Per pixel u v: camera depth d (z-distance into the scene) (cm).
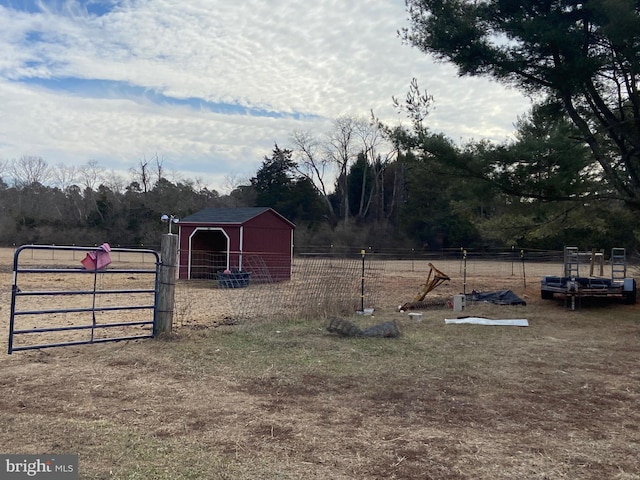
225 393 568
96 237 5084
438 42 1334
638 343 920
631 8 1125
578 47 1259
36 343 805
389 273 2670
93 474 365
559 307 1412
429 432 464
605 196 1403
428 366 714
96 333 898
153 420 477
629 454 425
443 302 1425
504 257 3966
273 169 6200
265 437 441
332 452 414
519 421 501
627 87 1330
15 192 6022
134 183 5962
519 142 1300
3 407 503
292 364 702
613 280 1523
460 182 1426
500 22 1323
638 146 1376
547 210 1542
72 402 523
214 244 2278
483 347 856
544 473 385
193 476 365
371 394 578
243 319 1041
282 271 1856
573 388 623
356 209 6309
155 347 787
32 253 3866
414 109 1405
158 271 859
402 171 5875
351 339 880
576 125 1377
